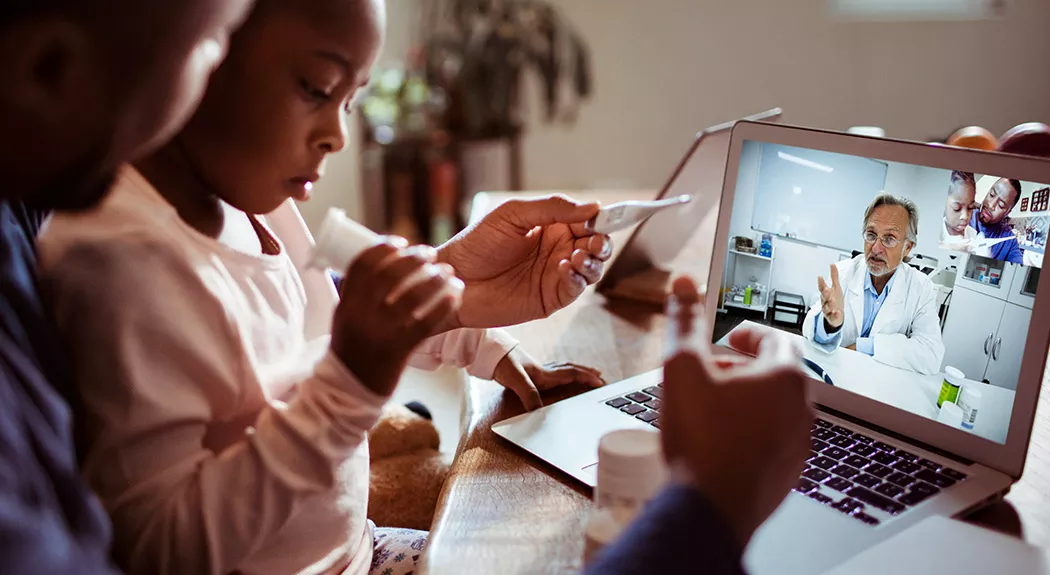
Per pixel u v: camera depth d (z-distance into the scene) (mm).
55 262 510
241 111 558
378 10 567
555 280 831
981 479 672
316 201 2686
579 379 883
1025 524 632
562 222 808
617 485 540
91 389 509
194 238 587
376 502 1036
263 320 647
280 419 545
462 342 874
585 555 509
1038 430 789
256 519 542
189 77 419
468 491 664
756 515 459
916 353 733
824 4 2654
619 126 3139
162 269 535
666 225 1143
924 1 2525
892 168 743
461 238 844
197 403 546
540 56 3014
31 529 361
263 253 714
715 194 1125
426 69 2980
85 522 424
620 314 1117
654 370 917
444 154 3000
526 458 723
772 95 2846
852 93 2707
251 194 601
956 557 545
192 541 533
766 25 2768
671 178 1117
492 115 3004
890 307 752
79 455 518
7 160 386
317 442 537
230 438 598
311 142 585
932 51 2531
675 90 3002
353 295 527
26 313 466
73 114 384
